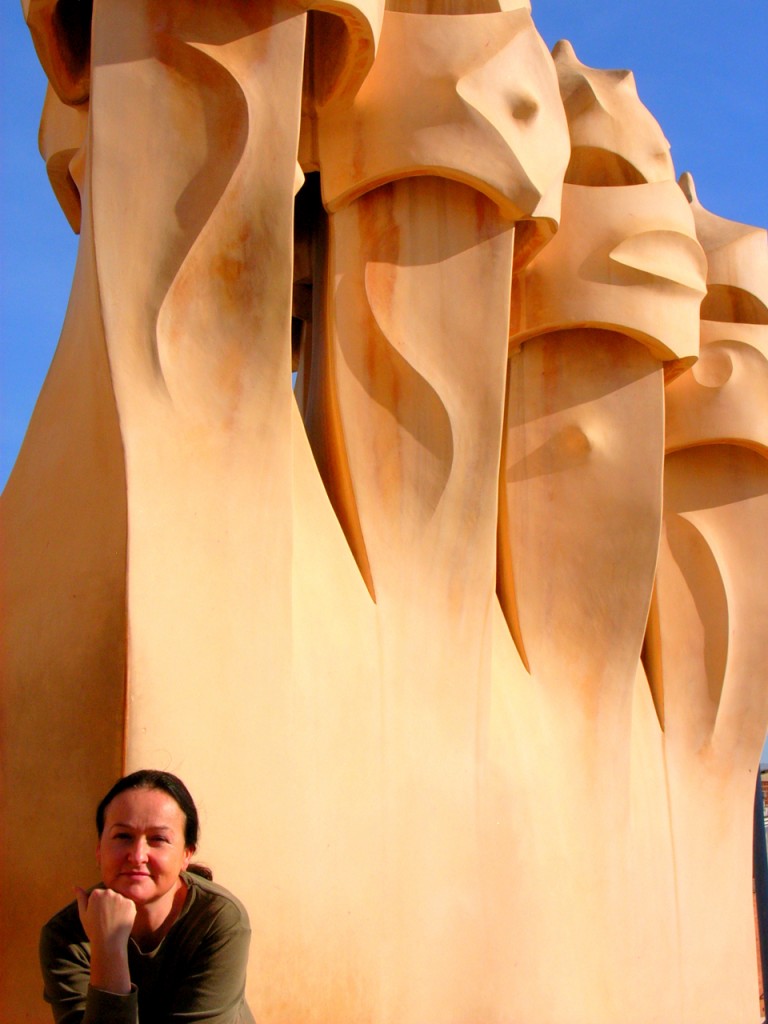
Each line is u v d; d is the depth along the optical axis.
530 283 7.44
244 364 5.16
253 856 4.72
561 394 7.59
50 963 2.44
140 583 4.61
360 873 5.30
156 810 2.51
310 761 5.11
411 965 5.49
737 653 8.63
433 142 6.20
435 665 6.12
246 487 5.08
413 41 6.32
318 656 5.39
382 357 6.24
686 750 8.42
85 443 5.08
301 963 4.82
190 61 5.16
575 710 7.39
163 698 4.57
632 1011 7.11
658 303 7.54
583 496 7.52
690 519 8.73
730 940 8.27
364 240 6.34
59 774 4.63
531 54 6.57
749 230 9.05
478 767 6.23
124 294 4.97
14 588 5.23
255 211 5.14
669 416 8.63
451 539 6.27
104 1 5.16
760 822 10.03
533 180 6.36
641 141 7.96
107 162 5.04
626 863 7.37
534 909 6.41
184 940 2.47
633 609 7.54
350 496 6.17
